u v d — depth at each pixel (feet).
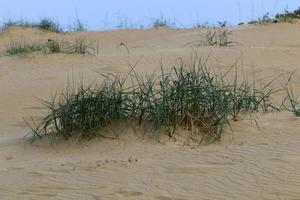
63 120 29.27
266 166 22.94
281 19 85.76
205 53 56.13
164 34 82.99
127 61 54.95
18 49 62.69
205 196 20.71
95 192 21.85
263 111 32.27
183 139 27.43
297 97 41.09
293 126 28.48
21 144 29.71
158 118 27.89
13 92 47.34
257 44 67.10
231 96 31.07
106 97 29.68
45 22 92.07
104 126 28.91
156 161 24.82
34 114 40.09
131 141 27.68
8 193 22.41
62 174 24.20
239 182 21.70
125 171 23.86
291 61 54.75
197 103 28.50
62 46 63.82
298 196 20.10
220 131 27.45
